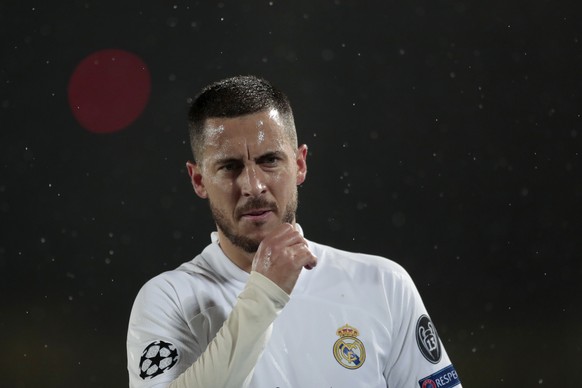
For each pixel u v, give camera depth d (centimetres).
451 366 737
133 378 683
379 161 2789
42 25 2817
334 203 2767
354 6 2831
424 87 2806
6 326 2480
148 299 698
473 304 2614
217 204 674
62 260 2728
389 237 2752
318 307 705
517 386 2077
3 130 2791
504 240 2727
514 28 2803
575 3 2792
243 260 712
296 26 2833
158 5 2823
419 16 2820
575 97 2783
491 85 2800
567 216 2742
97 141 2789
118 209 2759
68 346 2356
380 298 720
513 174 2767
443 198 2764
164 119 2802
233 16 2830
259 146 659
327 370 687
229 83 680
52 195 2767
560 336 2370
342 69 2822
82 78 2809
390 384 725
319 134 2802
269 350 684
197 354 688
